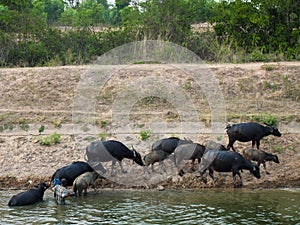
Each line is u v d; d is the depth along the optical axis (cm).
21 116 1822
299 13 2456
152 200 1251
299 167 1461
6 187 1386
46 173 1448
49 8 4753
